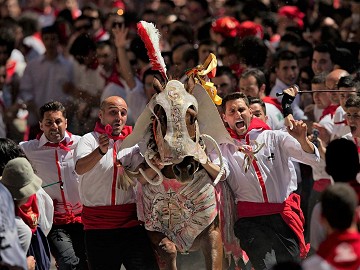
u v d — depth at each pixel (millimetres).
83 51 29094
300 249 19672
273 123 23203
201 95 18188
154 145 17797
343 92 20719
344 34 33562
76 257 20078
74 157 19172
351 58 26438
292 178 19750
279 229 19500
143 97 27609
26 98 30359
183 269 21703
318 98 24359
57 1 43125
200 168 18406
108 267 19219
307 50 29109
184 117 17250
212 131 18578
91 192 19094
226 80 25000
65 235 20250
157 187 18453
